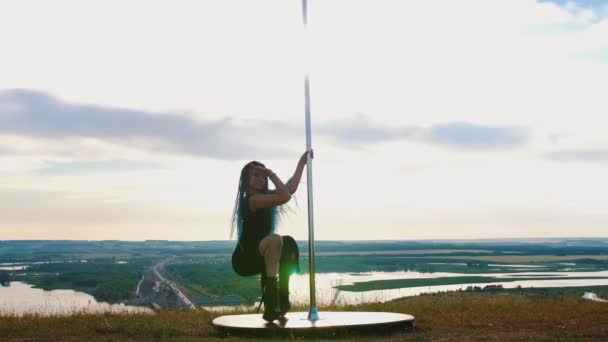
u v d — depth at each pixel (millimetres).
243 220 7188
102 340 6867
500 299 11133
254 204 7082
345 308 10195
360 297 11938
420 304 10258
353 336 6734
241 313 9562
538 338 6406
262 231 7215
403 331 7211
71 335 7352
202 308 10641
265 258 7203
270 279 7188
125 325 7867
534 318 8336
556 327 7430
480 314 8844
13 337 7250
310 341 6414
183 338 6750
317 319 7352
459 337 6672
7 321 8695
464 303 10234
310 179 7781
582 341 6223
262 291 7348
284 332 6676
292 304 11070
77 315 9375
